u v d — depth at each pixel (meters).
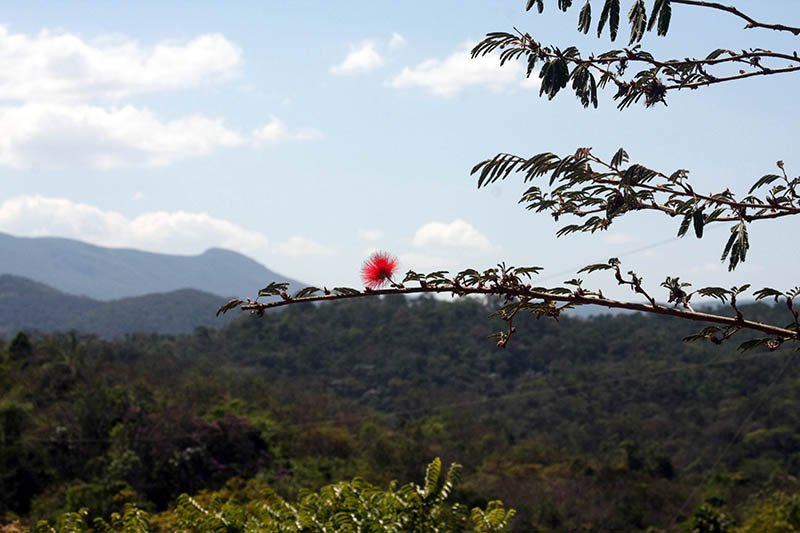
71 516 8.02
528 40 2.83
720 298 2.71
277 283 2.63
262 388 51.78
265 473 33.59
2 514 27.25
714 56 2.90
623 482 34.75
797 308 2.64
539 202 2.78
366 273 2.79
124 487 28.52
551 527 31.61
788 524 20.80
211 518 7.39
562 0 2.76
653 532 30.80
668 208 2.66
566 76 2.79
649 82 2.91
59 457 31.28
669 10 2.60
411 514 7.18
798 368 46.16
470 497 32.28
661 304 2.75
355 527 7.01
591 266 2.72
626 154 2.72
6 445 30.67
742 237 2.56
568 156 2.62
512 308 2.79
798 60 2.84
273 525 7.26
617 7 2.62
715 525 25.06
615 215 2.67
